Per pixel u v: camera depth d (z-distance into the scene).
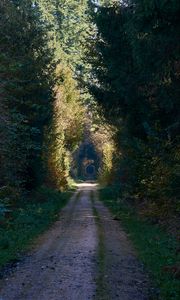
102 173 86.38
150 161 25.98
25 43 29.95
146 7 15.41
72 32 81.75
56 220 27.88
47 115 39.00
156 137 25.12
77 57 77.94
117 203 37.81
